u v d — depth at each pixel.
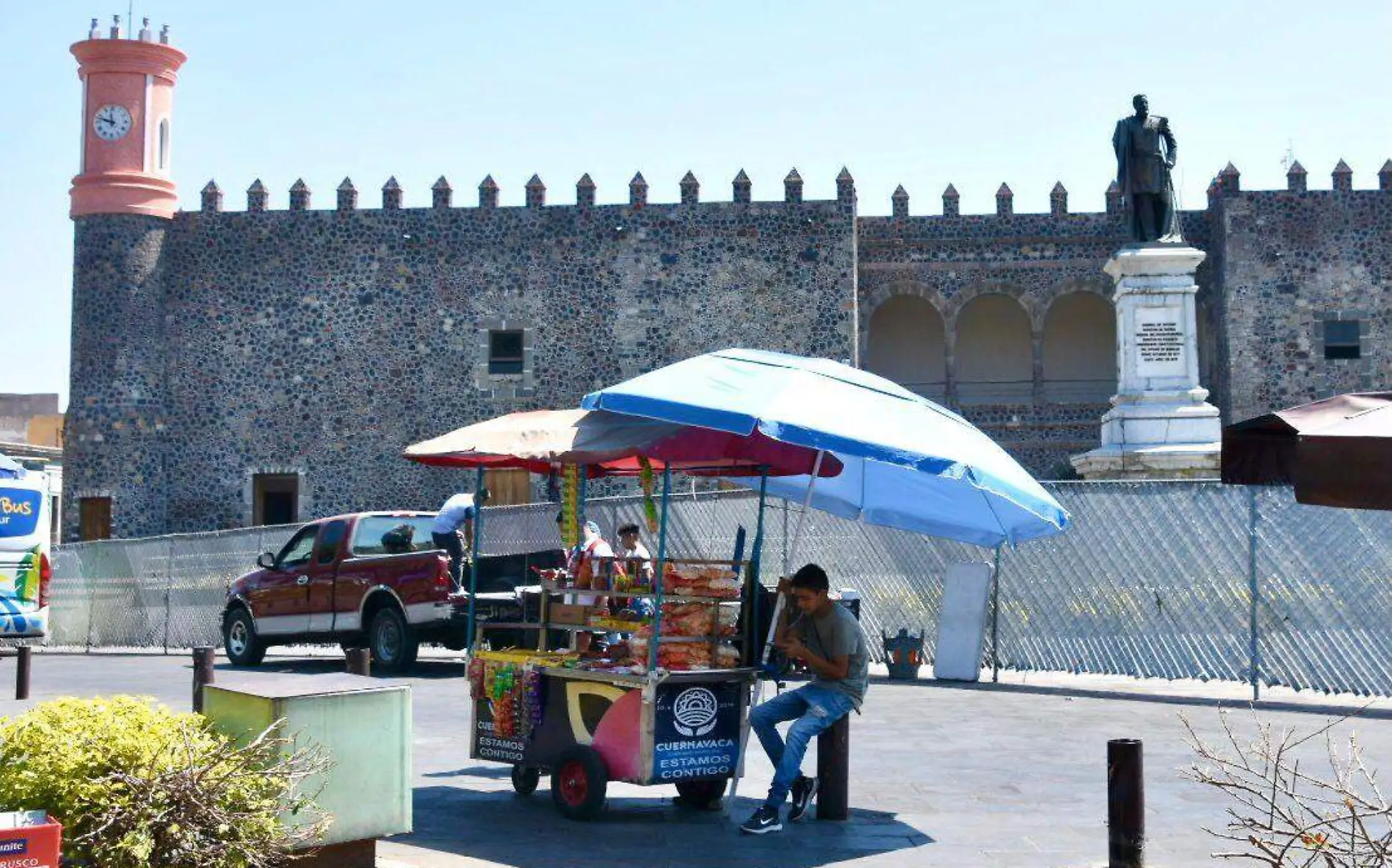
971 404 42.91
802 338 40.47
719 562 9.52
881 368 46.38
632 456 9.22
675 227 40.94
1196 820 9.07
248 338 41.12
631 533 14.77
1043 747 12.32
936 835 8.69
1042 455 42.44
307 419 40.84
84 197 40.47
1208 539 17.14
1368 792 9.86
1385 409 6.29
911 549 19.98
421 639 18.55
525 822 9.11
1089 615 18.12
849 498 11.10
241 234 41.38
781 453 9.52
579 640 10.13
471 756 10.13
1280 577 16.42
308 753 6.61
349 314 41.12
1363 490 5.84
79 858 5.84
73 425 40.03
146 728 6.34
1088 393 46.00
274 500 42.41
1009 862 7.94
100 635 27.02
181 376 41.09
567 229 41.09
